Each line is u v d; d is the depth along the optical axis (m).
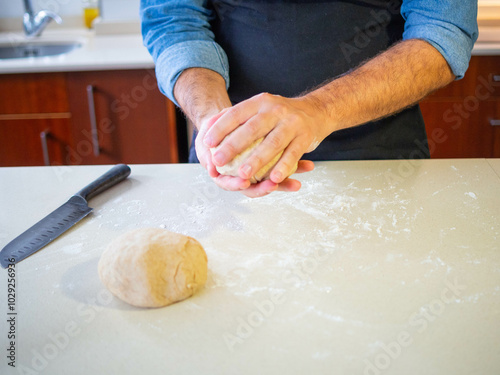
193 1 1.02
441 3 0.87
